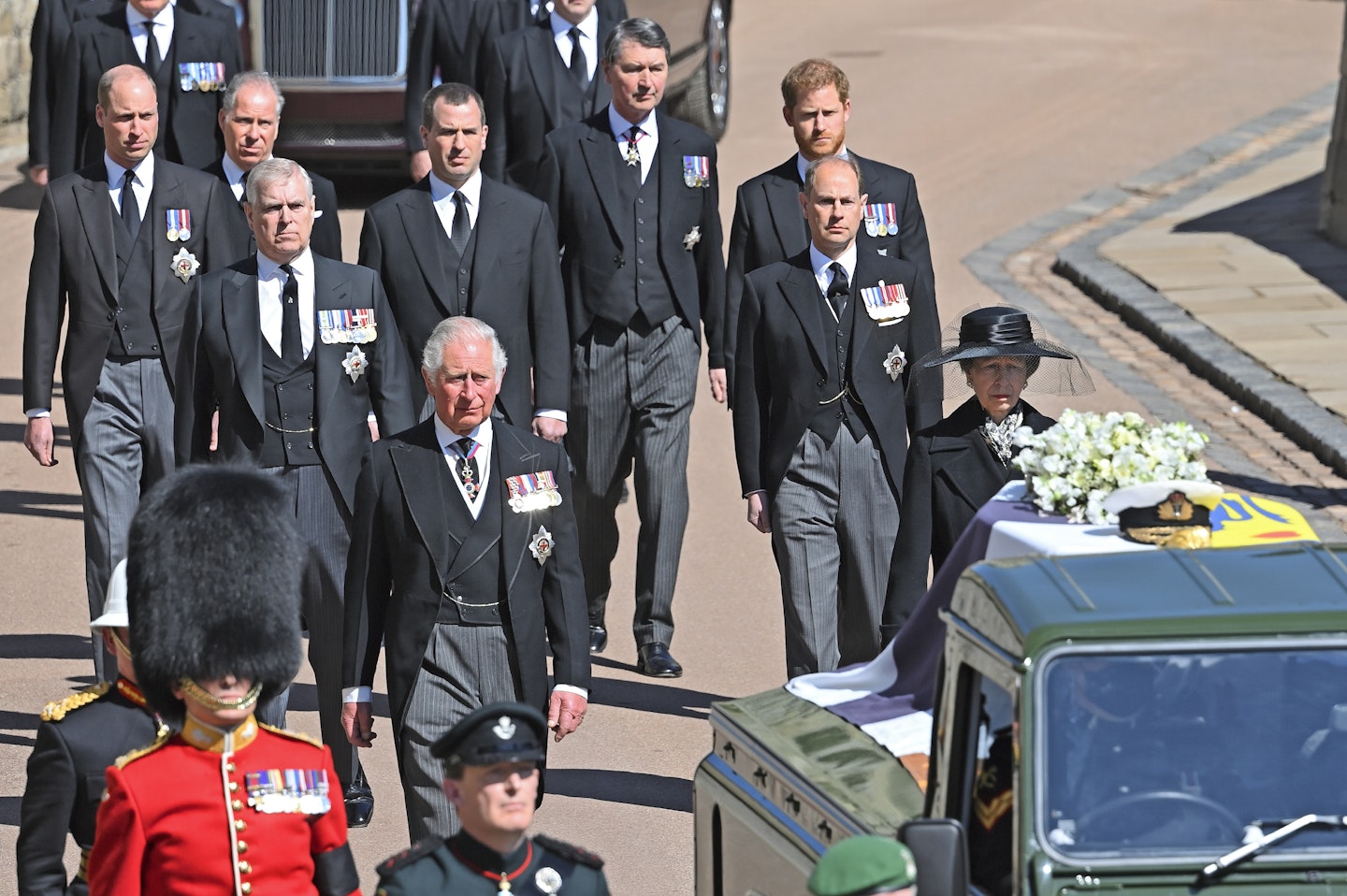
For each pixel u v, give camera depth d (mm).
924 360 24547
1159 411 46312
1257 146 76688
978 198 69188
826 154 30734
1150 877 14945
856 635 27953
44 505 40938
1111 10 109062
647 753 29375
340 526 27203
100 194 31031
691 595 36625
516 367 30922
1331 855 15031
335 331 27250
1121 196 69562
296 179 26922
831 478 27328
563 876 15664
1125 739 15312
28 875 17047
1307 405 45125
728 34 76938
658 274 33125
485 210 30703
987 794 15938
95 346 31000
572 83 40188
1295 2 110188
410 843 26391
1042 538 18578
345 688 23578
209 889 16219
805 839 17578
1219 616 15484
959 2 114500
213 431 29812
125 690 17438
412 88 48188
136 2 42406
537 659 23312
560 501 23484
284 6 61969
